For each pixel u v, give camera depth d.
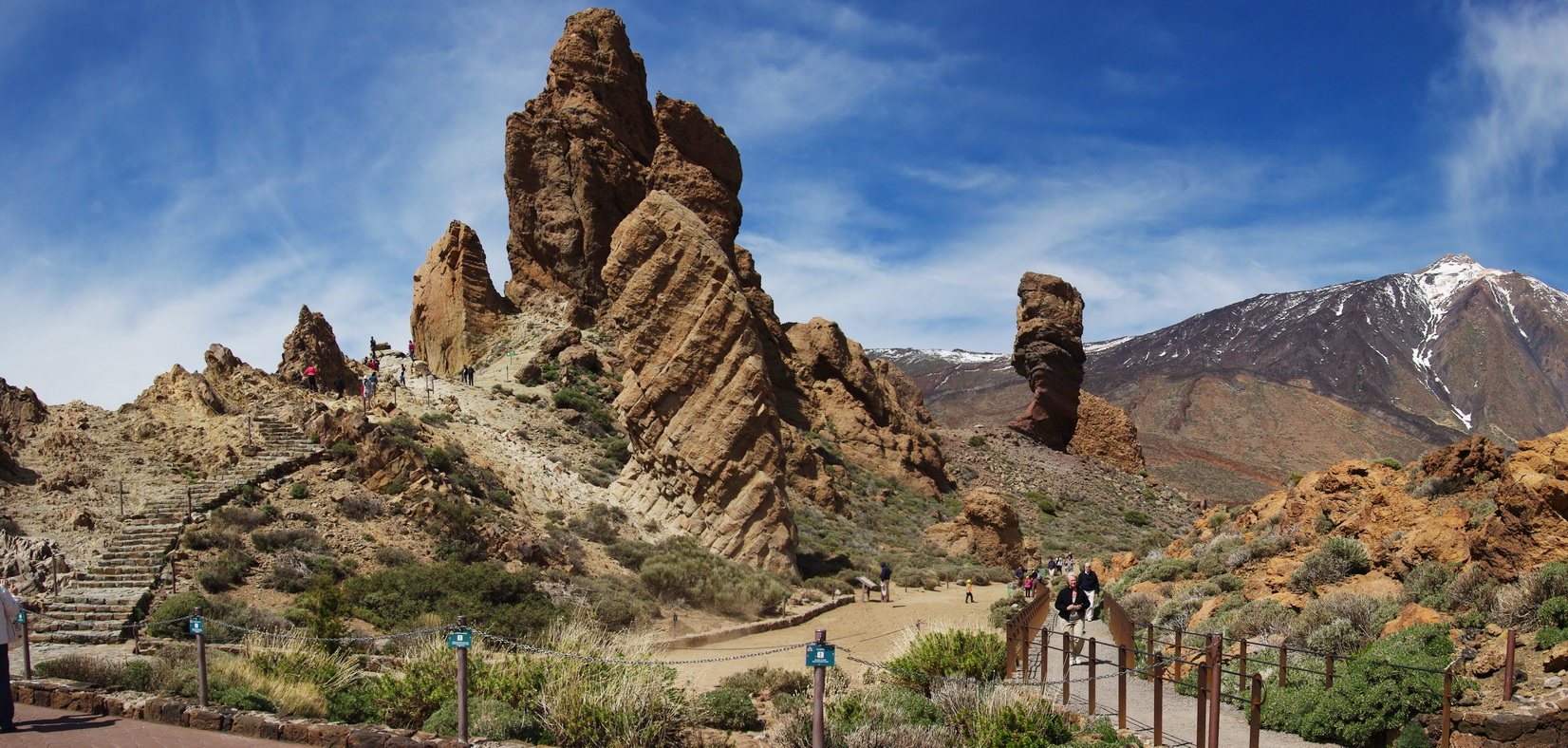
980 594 46.00
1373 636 18.17
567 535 37.41
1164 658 19.02
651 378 44.59
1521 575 16.88
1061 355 101.31
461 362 78.75
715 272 44.84
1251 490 194.00
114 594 25.33
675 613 31.48
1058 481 90.62
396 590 27.53
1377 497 23.30
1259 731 14.66
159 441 36.09
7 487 31.03
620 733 14.34
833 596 42.50
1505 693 14.24
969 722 15.01
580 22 87.69
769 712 18.47
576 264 84.00
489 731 13.63
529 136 84.94
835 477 70.06
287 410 39.44
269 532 30.12
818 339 85.81
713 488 43.22
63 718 13.31
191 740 12.33
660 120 85.62
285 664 17.05
